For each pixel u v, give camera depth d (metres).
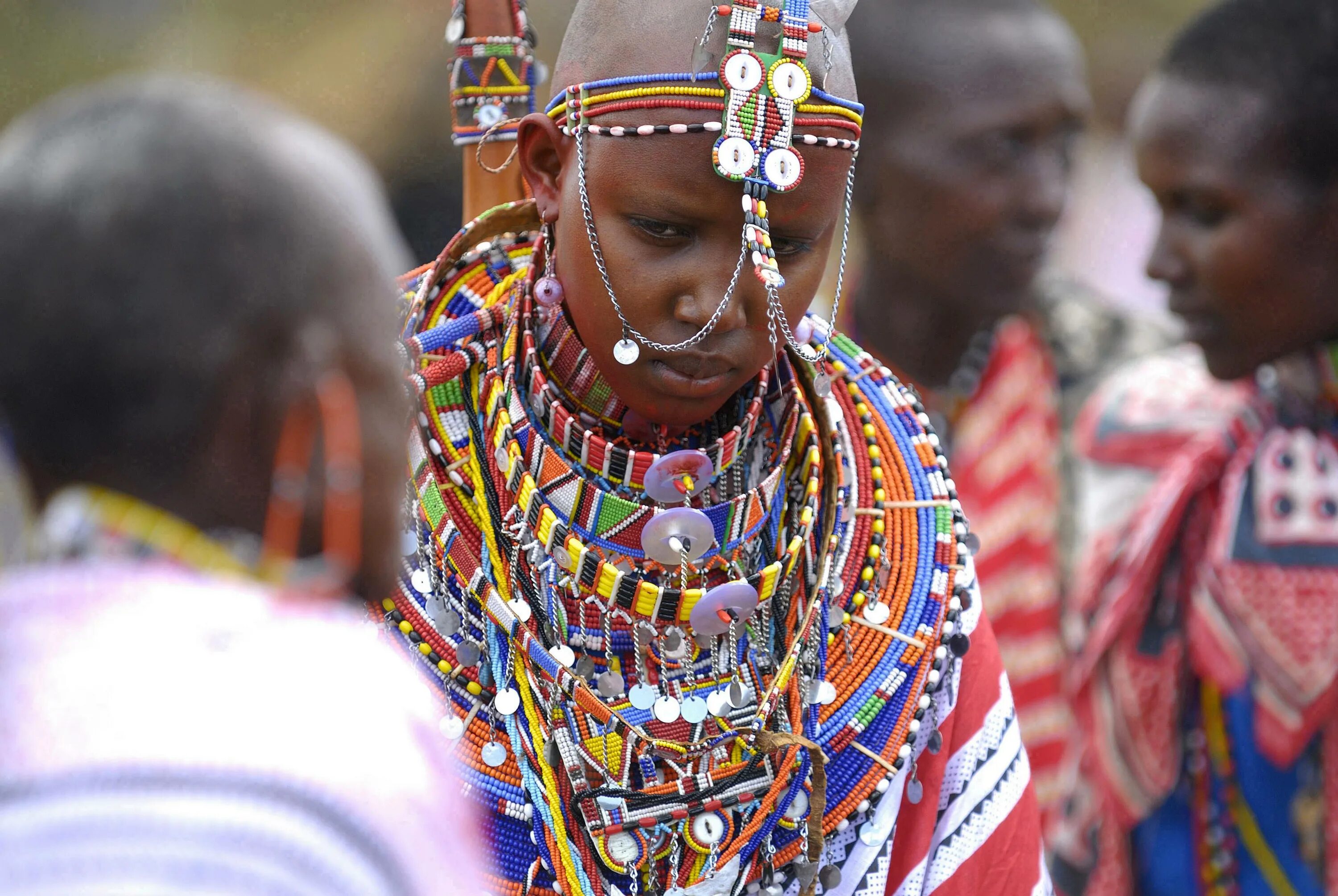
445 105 8.38
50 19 8.40
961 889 4.76
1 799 2.43
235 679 2.60
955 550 4.73
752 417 4.49
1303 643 7.50
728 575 4.46
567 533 4.24
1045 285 9.08
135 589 2.68
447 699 4.25
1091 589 8.45
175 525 2.79
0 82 8.27
